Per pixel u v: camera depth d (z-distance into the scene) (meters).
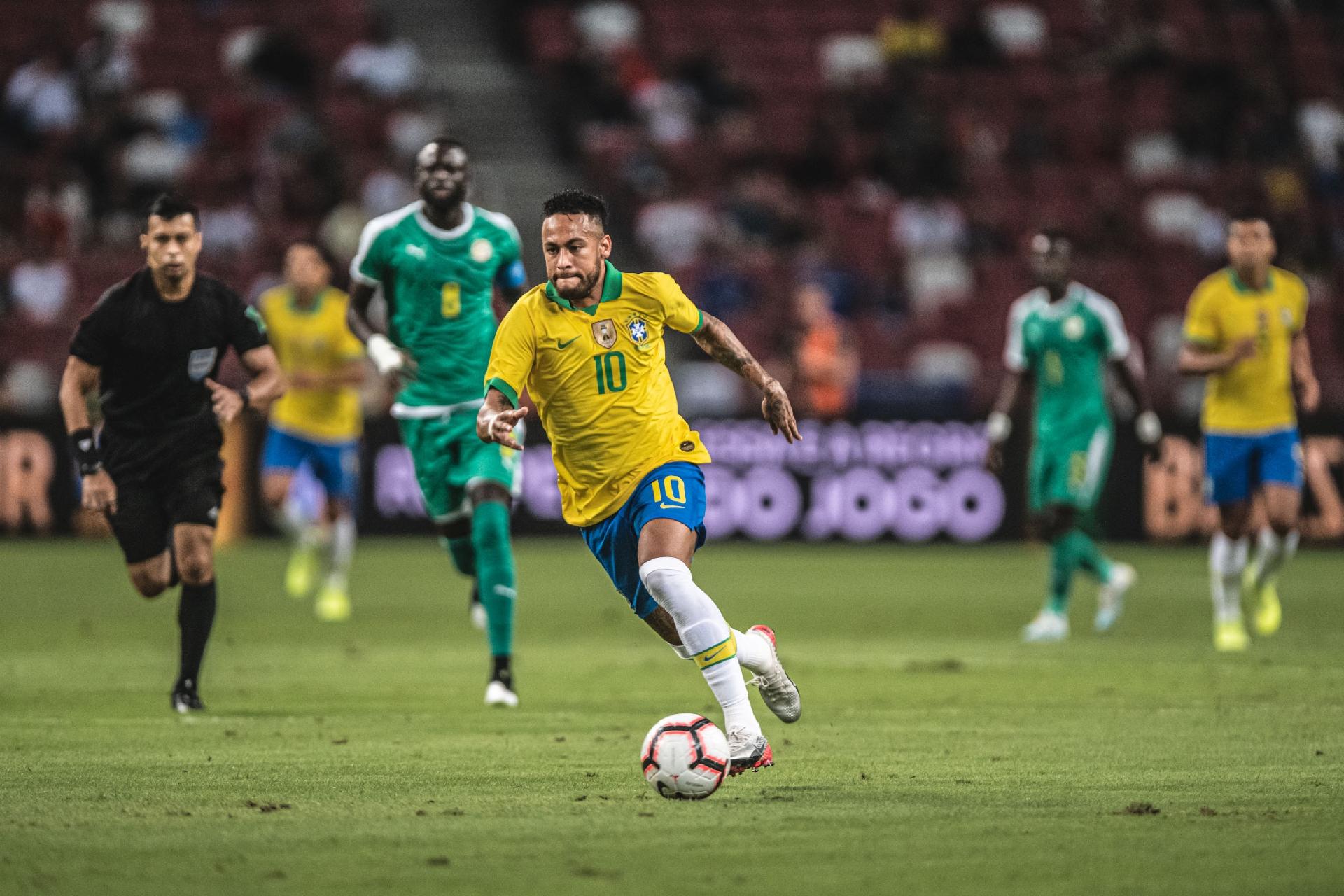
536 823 17.88
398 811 18.58
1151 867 15.63
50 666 35.50
